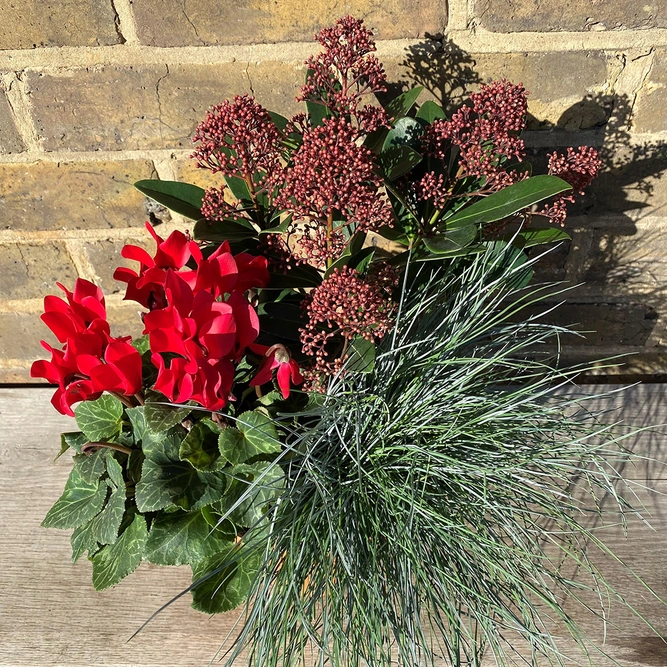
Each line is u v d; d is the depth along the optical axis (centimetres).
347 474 76
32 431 99
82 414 74
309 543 69
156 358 58
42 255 104
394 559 71
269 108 87
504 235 84
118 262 106
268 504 69
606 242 101
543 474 75
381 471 74
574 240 101
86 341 59
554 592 80
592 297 109
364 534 70
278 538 68
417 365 80
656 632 76
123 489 68
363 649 67
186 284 58
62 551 84
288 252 77
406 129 80
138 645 76
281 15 78
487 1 76
